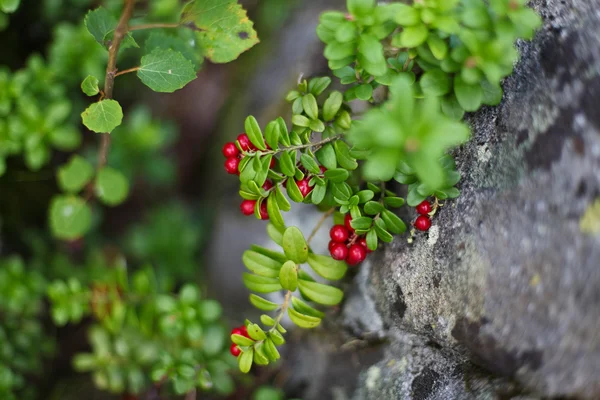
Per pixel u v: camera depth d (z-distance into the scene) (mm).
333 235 489
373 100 503
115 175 576
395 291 504
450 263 475
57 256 653
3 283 596
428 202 482
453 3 444
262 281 506
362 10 457
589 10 462
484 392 479
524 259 456
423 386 504
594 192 446
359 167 501
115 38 499
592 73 454
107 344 596
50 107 577
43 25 650
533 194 457
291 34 625
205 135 714
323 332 559
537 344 457
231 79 683
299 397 562
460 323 472
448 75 462
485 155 472
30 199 669
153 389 607
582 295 448
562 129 454
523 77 467
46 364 650
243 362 500
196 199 696
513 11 438
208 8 511
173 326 557
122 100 702
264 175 481
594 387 451
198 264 660
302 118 490
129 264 680
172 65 494
